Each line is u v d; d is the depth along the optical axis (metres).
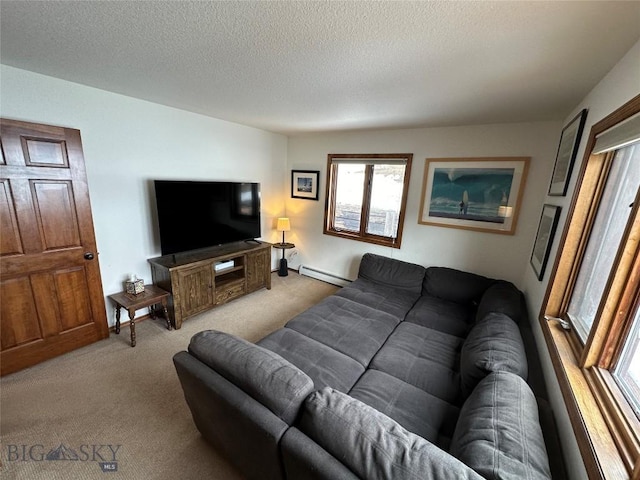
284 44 1.36
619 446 0.85
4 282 1.97
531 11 1.00
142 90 2.25
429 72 1.60
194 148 3.09
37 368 2.14
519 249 2.80
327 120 3.00
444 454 0.85
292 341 2.00
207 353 1.33
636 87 1.10
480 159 2.85
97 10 1.12
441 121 2.78
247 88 2.06
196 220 3.02
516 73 1.55
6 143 1.85
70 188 2.18
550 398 1.36
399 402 1.50
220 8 1.08
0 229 1.91
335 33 1.23
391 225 3.60
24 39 1.40
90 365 2.21
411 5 1.00
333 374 1.70
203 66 1.68
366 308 2.60
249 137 3.69
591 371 1.17
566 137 2.10
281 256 4.69
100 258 2.53
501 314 1.91
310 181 4.17
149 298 2.57
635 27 1.03
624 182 1.31
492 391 1.18
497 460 0.85
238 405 1.12
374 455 0.86
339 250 4.08
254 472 1.28
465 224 3.04
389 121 2.90
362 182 3.74
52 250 2.15
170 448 1.59
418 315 2.55
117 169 2.52
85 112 2.25
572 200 1.61
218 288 3.21
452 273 2.98
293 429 1.03
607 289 1.11
